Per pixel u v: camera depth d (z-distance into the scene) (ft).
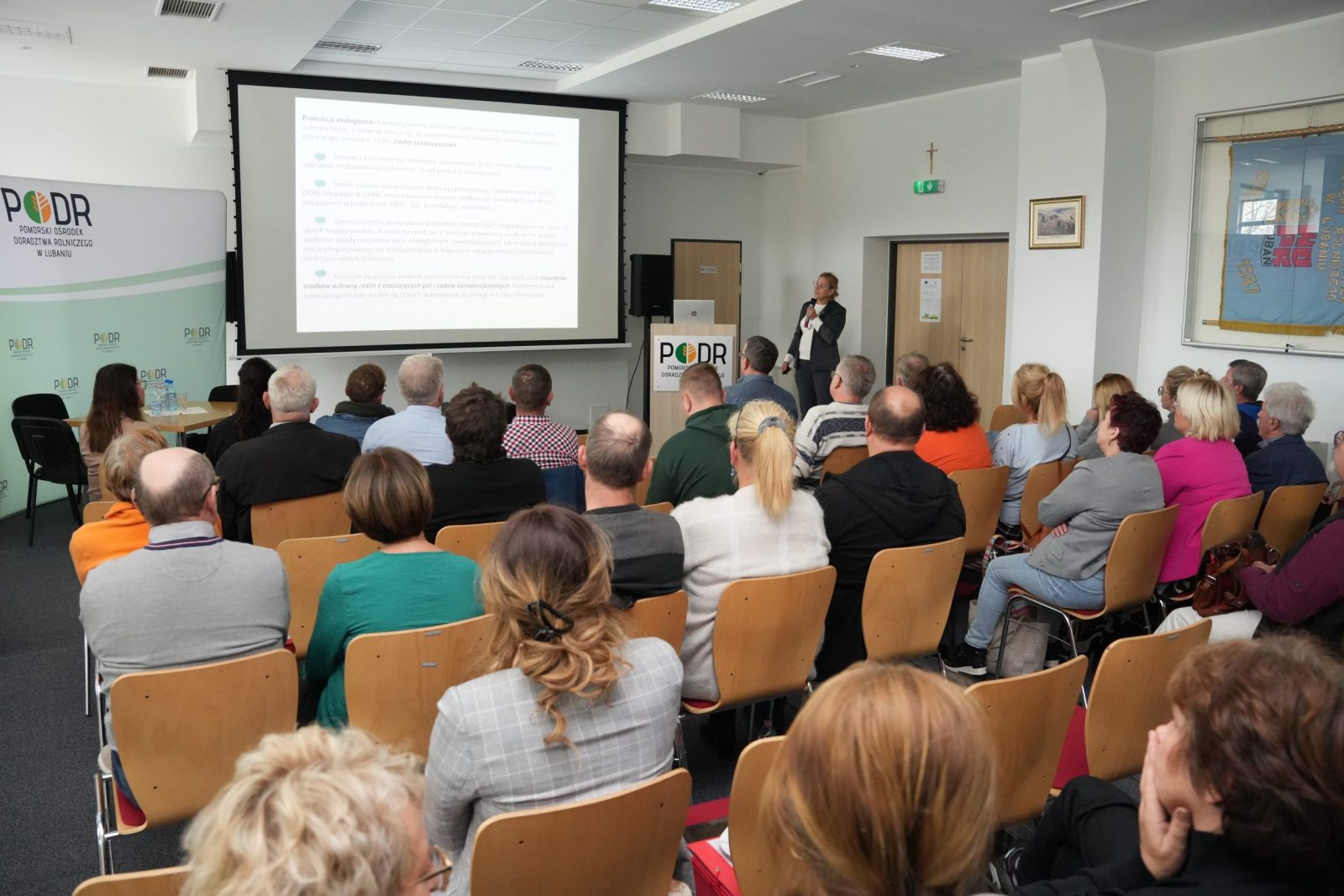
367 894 2.65
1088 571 10.86
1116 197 22.35
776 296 35.50
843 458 13.89
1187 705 3.84
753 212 35.65
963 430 13.64
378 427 13.60
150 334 23.13
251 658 6.82
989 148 27.30
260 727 7.00
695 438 12.11
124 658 7.17
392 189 26.89
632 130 30.27
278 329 26.02
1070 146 22.75
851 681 3.13
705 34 21.88
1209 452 11.57
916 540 9.99
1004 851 7.06
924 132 29.12
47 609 15.71
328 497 12.28
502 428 10.94
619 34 22.95
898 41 22.08
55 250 21.24
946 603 9.98
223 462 11.94
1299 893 3.59
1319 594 8.23
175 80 25.85
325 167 26.02
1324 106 19.54
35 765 10.55
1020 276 24.25
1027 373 14.33
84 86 25.40
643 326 33.73
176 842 9.02
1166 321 22.80
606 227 29.96
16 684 12.76
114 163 25.98
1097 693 6.76
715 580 8.81
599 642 5.17
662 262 31.27
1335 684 3.55
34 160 25.04
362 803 2.76
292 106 25.39
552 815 4.82
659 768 5.57
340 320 26.73
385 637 7.13
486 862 4.78
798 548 9.06
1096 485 10.80
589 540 5.31
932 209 29.17
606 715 5.30
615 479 8.17
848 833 2.92
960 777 2.92
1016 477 14.20
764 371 18.42
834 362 29.94
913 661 12.30
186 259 23.59
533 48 24.34
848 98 29.43
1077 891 4.14
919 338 31.78
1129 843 4.92
